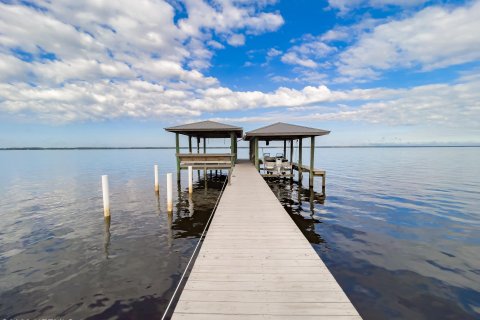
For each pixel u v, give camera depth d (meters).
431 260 6.14
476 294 4.73
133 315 4.14
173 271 5.61
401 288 4.93
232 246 4.70
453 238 7.59
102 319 4.04
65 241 7.40
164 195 14.44
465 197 13.58
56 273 5.52
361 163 40.88
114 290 4.86
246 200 8.50
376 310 4.29
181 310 2.88
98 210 11.02
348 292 4.79
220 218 6.49
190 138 21.02
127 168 32.75
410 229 8.40
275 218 6.49
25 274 5.47
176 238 7.66
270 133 14.71
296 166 20.73
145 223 9.15
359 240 7.42
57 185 18.27
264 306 2.95
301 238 5.11
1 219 9.68
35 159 62.44
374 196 13.88
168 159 56.44
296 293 3.21
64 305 4.40
